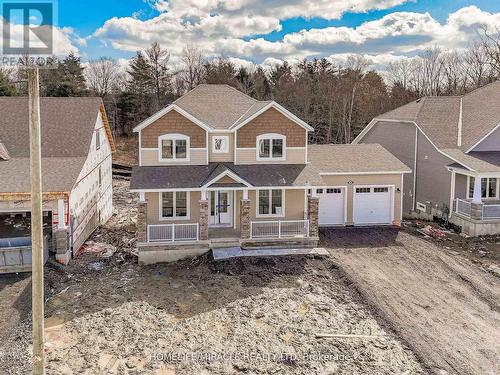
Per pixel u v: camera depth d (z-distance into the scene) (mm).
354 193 24281
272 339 13289
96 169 24906
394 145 30734
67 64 69375
